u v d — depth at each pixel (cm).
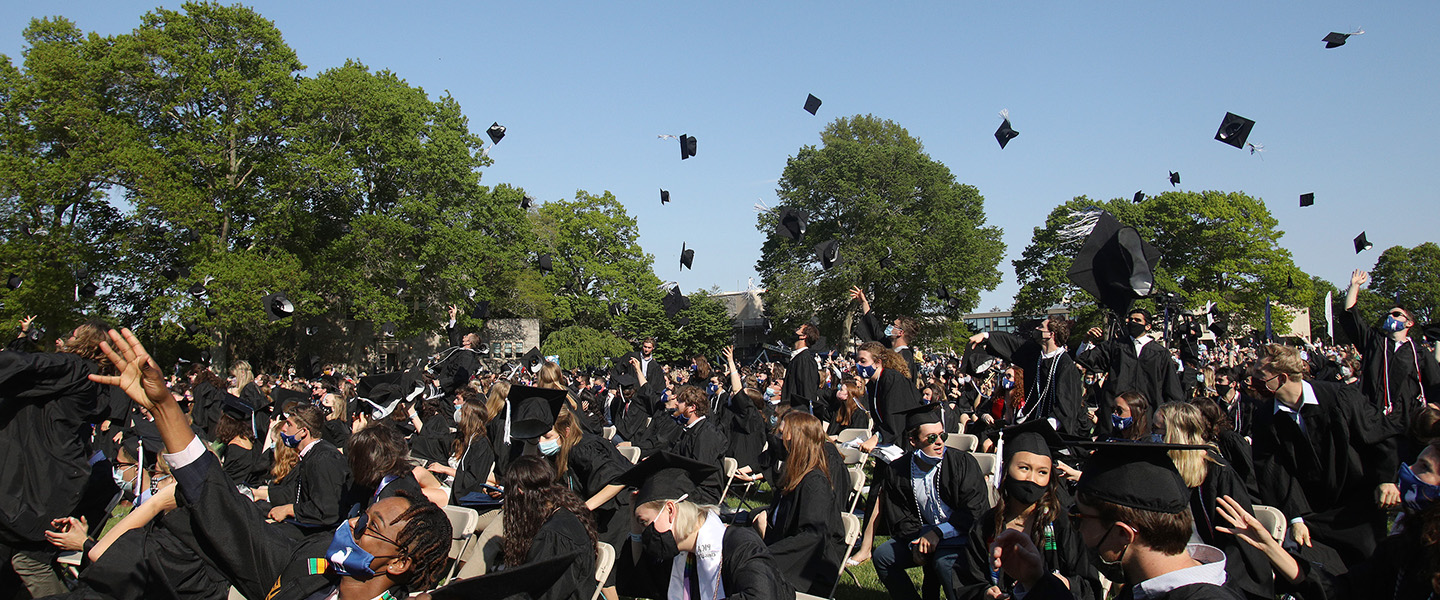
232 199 3225
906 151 4516
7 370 414
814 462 477
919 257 4475
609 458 591
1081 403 688
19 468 430
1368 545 454
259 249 3366
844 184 4372
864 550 520
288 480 576
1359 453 454
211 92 3155
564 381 803
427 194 3703
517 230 4072
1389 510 460
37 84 2825
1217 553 245
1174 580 234
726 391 1030
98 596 360
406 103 3616
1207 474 389
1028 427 387
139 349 308
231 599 390
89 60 2977
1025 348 737
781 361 1523
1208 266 4266
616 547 573
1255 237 4244
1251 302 4200
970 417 1138
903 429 741
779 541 459
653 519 394
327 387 1259
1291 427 471
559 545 402
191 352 3525
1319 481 463
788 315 4669
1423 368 645
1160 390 725
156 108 3142
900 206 4472
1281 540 380
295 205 3406
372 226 3522
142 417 725
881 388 762
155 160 2919
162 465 630
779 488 493
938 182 4581
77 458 457
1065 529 389
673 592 403
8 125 2844
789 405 805
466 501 618
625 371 1223
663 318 5428
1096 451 251
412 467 568
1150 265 605
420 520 250
